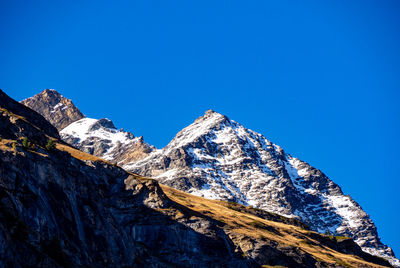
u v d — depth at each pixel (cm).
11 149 15325
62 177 16625
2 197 13488
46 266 13012
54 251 13812
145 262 17838
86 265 14962
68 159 18825
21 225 13300
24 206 13962
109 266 16075
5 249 12144
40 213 14288
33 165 15550
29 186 14762
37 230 13825
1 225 12481
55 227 14662
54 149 18262
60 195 15988
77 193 17000
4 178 14050
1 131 17975
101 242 16388
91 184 18200
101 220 17038
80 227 16000
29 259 12694
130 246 17675
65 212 15700
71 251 14712
